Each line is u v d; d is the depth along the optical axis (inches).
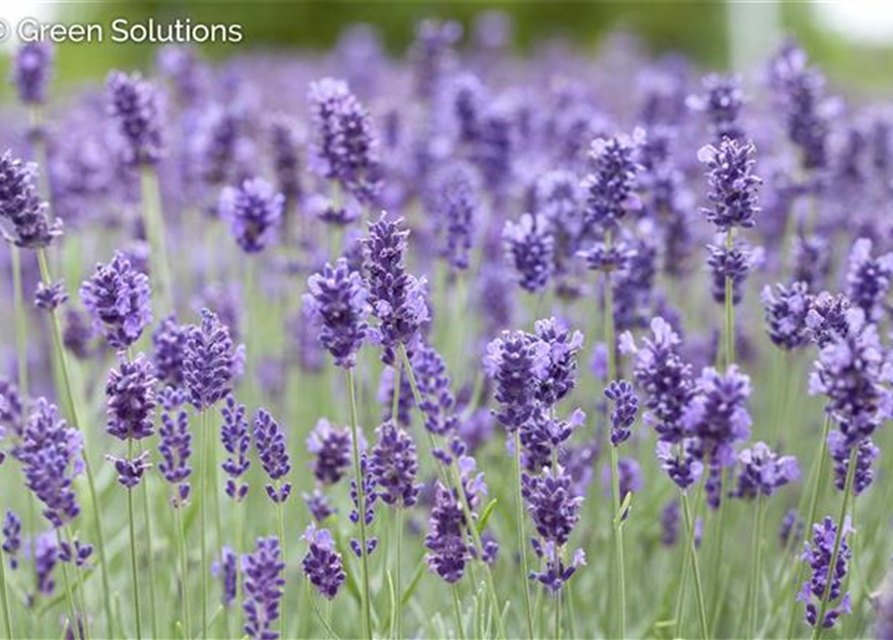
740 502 282.4
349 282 187.8
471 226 295.3
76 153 398.6
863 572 261.6
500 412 193.5
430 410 200.7
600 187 244.4
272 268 382.9
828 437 187.3
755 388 371.9
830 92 602.9
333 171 272.2
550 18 1459.2
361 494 194.5
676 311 301.4
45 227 230.1
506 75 701.3
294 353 338.3
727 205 219.0
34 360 396.5
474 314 358.0
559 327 198.8
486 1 1419.8
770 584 276.1
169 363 243.0
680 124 442.0
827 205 408.5
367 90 603.2
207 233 379.2
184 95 442.0
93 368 338.3
